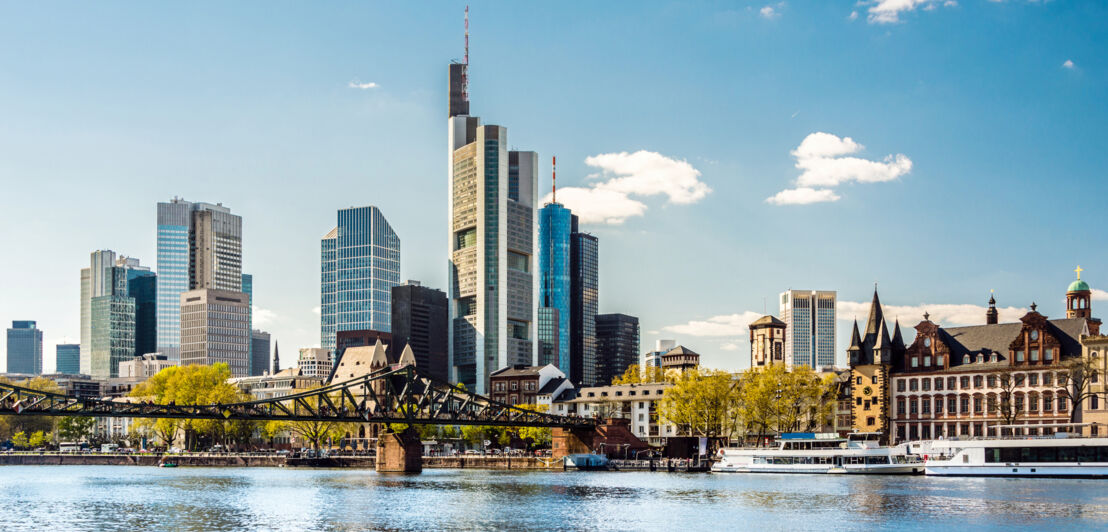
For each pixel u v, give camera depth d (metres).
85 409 184.88
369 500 148.25
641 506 137.25
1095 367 196.62
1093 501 135.62
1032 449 176.88
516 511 132.75
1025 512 124.94
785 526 116.69
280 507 139.25
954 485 162.12
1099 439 172.50
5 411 170.00
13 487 179.88
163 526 120.31
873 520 120.06
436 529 116.81
